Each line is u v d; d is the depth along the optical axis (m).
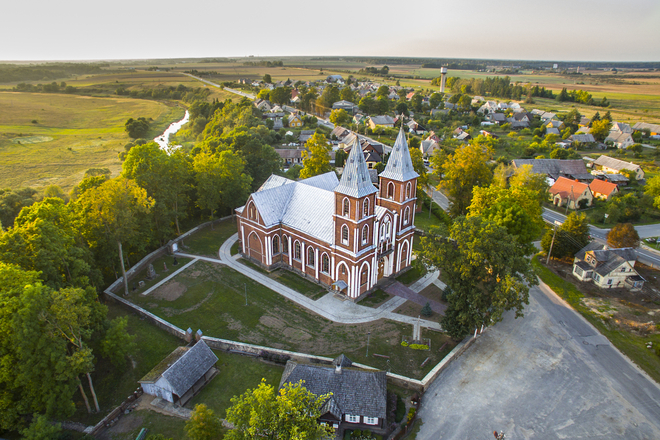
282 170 118.50
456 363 51.38
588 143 184.25
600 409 44.72
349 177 56.47
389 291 66.19
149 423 42.16
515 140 189.88
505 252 51.00
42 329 39.06
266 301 62.97
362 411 41.47
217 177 88.25
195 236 85.00
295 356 50.69
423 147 164.12
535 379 48.91
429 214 104.62
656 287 70.19
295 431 29.75
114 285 65.81
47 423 38.09
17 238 46.41
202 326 57.06
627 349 54.44
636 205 106.19
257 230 70.75
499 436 40.81
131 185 65.31
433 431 41.69
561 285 70.75
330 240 62.97
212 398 45.31
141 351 52.44
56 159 139.00
